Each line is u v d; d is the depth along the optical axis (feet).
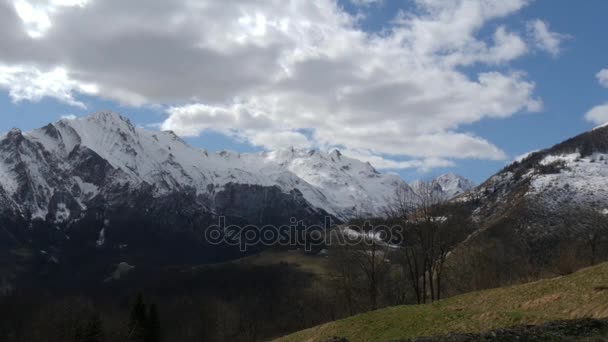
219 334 460.55
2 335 450.30
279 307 497.87
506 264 336.29
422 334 160.45
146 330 367.66
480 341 108.37
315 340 189.06
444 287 314.14
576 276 164.96
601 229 378.32
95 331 355.97
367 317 192.03
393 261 303.68
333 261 301.43
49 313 474.90
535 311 149.07
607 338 96.07
